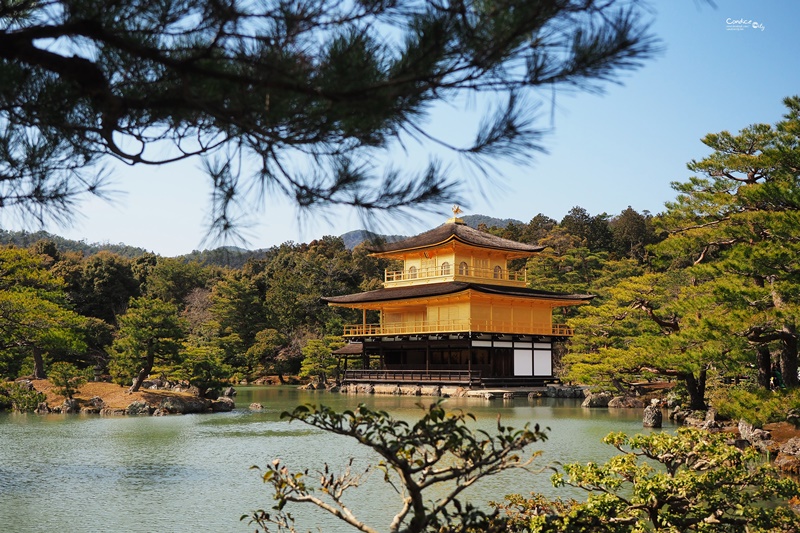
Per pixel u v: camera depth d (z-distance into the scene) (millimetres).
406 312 64938
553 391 53594
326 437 28344
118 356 42344
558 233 99250
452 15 4227
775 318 19188
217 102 4711
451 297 58656
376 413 6316
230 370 45031
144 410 38344
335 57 4461
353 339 67250
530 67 4379
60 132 5781
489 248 62750
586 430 29656
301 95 4648
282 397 53844
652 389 48375
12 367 44125
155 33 4715
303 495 7289
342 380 64188
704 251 26578
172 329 42188
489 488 17516
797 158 20031
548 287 78125
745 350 22625
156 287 96875
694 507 9781
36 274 30094
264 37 4445
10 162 5922
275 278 92250
